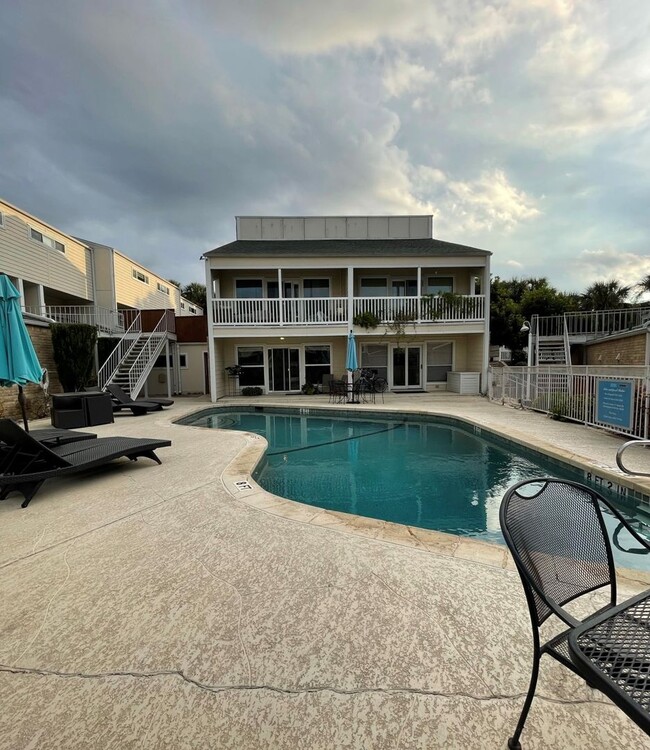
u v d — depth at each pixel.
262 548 2.80
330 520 3.30
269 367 15.59
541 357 16.17
